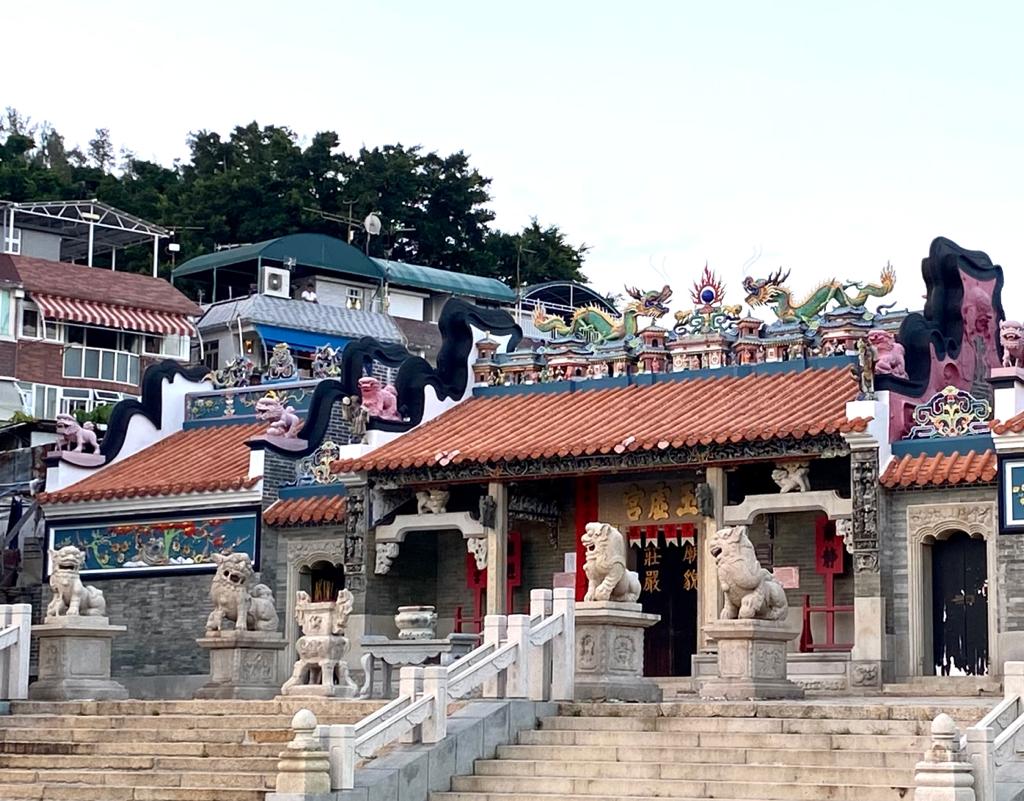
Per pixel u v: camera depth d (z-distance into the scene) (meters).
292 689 30.81
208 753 27.77
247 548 41.38
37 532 46.16
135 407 46.16
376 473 39.75
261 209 83.75
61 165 97.75
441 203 87.50
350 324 72.44
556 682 27.97
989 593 33.66
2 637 32.81
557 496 40.09
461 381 42.34
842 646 35.84
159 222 83.94
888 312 38.72
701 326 40.25
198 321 71.56
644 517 38.88
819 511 36.69
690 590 38.34
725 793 23.31
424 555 41.00
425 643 34.09
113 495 42.78
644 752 25.09
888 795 22.27
